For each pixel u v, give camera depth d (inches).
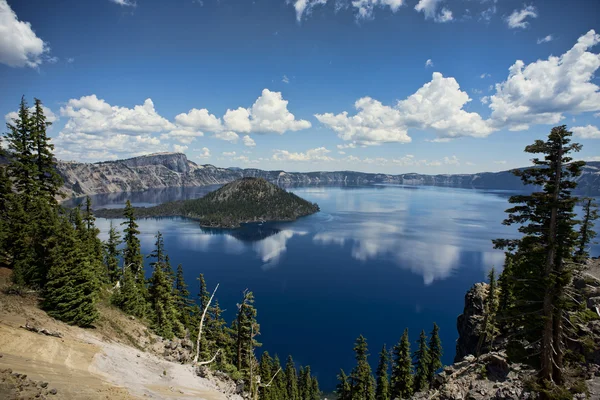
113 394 610.2
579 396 850.8
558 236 771.4
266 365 2271.2
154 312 1605.6
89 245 1609.3
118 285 1753.2
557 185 749.9
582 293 789.9
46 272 1131.3
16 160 1510.8
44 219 1221.1
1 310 873.5
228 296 5310.0
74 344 828.6
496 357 1280.8
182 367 1101.1
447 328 4148.6
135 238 1984.5
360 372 2018.9
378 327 4200.3
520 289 842.2
